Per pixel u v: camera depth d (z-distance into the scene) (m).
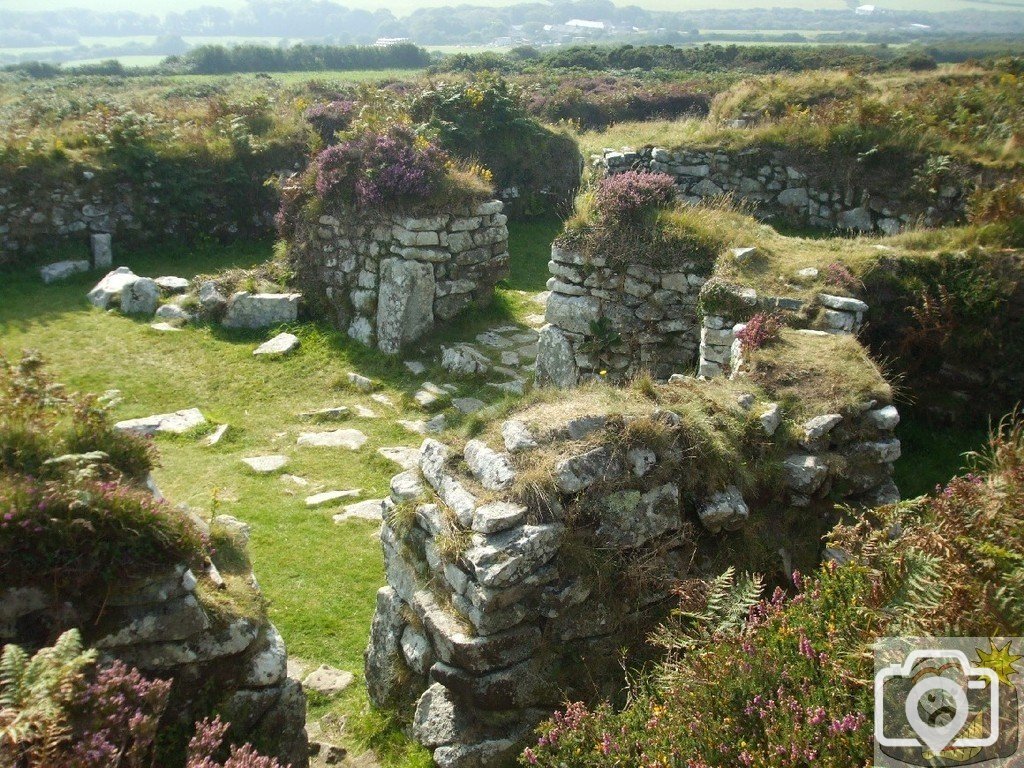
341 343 12.60
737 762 3.35
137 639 4.08
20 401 4.77
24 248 15.04
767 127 15.28
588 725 4.01
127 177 15.97
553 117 26.42
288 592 7.05
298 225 13.74
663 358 10.18
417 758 4.77
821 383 6.53
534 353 12.33
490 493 4.79
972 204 10.77
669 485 5.01
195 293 13.62
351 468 9.41
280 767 4.16
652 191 10.52
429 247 12.38
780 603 4.25
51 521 3.89
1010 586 3.49
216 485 8.88
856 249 9.49
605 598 4.70
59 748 3.42
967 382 8.48
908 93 16.97
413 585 5.12
